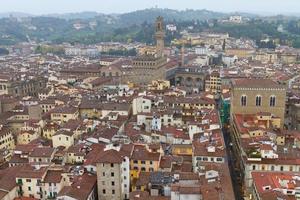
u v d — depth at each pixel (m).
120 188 166.62
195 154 189.75
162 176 167.38
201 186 151.50
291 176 164.25
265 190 150.75
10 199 160.75
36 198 164.38
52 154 198.88
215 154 189.12
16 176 167.38
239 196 184.88
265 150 183.25
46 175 169.62
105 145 195.88
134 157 185.25
